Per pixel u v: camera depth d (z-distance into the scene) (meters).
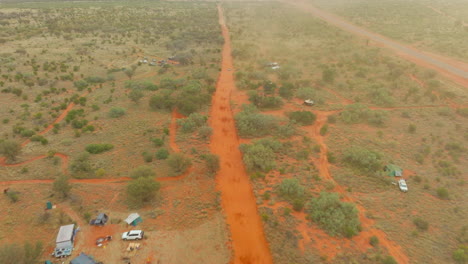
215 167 44.22
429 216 35.53
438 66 88.25
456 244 31.83
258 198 38.78
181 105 64.25
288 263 29.67
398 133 54.97
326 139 53.16
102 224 34.22
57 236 32.06
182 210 36.88
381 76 82.06
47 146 51.47
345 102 69.12
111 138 53.62
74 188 40.56
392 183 40.94
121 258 30.33
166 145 51.22
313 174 43.28
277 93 73.81
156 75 89.38
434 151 48.94
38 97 71.38
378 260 29.72
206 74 86.19
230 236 33.41
